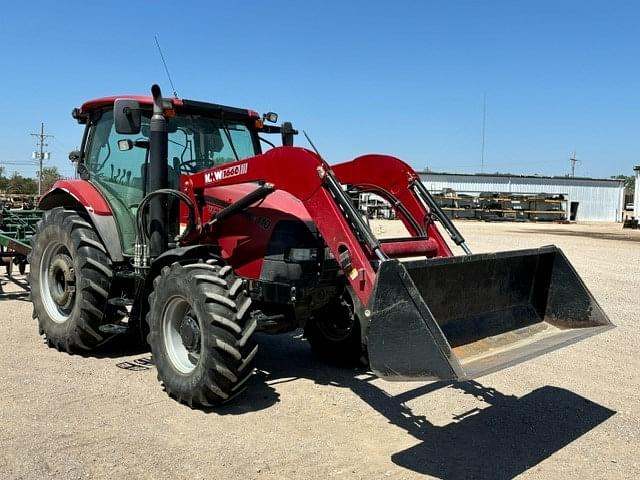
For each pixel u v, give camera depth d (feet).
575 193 171.63
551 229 112.16
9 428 13.19
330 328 18.66
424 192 17.16
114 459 11.87
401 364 11.07
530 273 15.35
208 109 18.75
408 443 13.14
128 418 13.96
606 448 13.12
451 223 16.67
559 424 14.42
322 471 11.69
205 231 16.71
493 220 149.69
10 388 15.76
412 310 10.87
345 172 18.35
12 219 28.94
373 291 11.42
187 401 14.62
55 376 16.89
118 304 17.53
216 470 11.58
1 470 11.27
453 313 13.79
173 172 18.16
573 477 11.75
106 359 18.75
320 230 13.89
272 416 14.42
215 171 16.46
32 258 20.51
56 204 22.13
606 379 18.01
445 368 10.43
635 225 118.42
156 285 15.43
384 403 15.56
